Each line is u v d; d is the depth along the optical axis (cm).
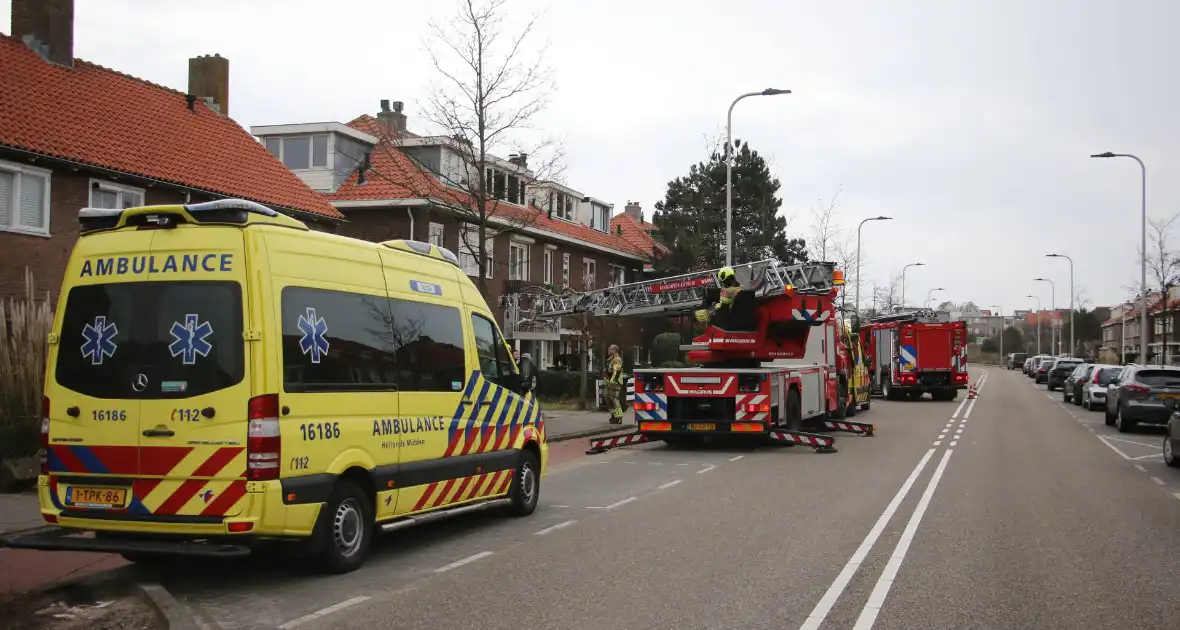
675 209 4531
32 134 1869
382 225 3008
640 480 1402
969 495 1241
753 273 1867
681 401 1812
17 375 1273
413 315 886
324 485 742
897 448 1909
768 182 4441
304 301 746
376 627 628
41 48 2169
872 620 638
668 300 2381
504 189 2106
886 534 955
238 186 2305
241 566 813
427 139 2298
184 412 701
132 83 2377
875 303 6506
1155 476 1477
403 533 974
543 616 651
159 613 651
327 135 3078
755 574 775
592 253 4281
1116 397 2481
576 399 3098
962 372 3878
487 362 1016
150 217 729
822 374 2202
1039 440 2134
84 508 721
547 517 1071
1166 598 702
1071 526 1010
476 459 967
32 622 648
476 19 1886
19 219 1817
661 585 738
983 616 649
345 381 780
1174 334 6844
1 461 1179
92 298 738
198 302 711
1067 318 11150
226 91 2759
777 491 1271
